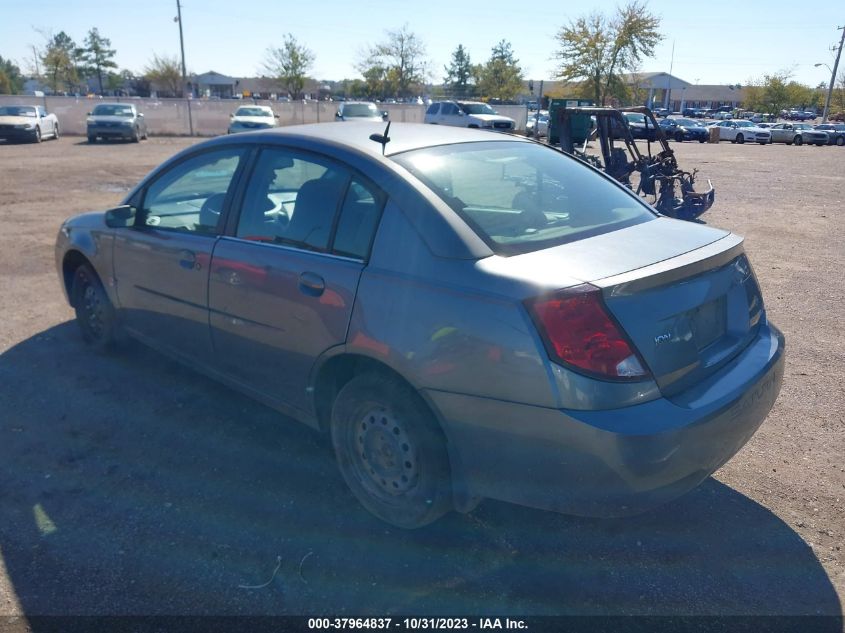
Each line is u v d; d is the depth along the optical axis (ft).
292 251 11.05
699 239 10.54
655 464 8.32
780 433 13.56
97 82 277.23
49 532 10.28
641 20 155.84
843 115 260.01
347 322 10.04
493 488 9.11
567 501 8.66
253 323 11.70
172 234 13.39
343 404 10.55
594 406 8.21
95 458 12.30
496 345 8.56
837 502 11.30
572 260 9.13
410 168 10.42
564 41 163.02
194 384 15.25
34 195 44.21
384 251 9.87
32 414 13.84
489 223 9.79
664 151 40.55
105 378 15.48
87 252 15.74
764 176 67.21
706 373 9.50
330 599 9.11
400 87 224.74
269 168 11.95
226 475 11.84
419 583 9.43
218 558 9.81
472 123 102.27
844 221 39.45
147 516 10.69
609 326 8.30
